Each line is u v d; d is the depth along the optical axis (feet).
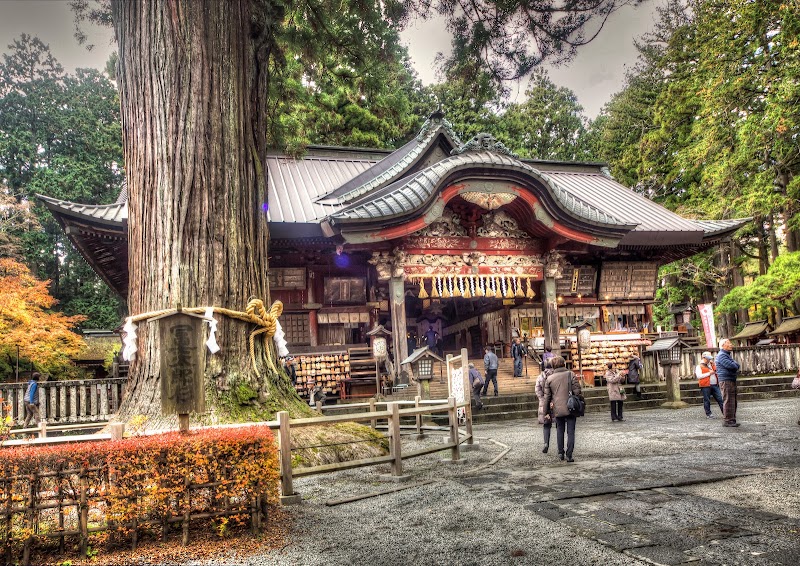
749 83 90.27
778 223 113.09
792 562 13.50
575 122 147.33
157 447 16.37
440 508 19.74
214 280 28.81
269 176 78.59
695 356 75.10
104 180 132.46
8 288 74.64
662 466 25.50
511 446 34.81
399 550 15.64
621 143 136.67
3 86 129.08
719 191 98.02
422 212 62.95
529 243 73.77
